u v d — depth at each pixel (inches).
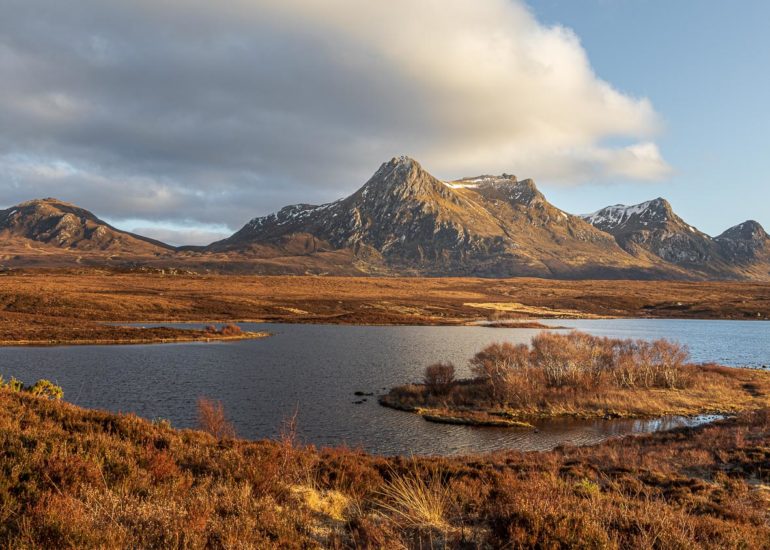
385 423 1435.8
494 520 331.3
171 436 523.8
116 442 444.8
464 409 1616.6
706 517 424.5
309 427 1370.6
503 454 943.7
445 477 530.9
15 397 551.2
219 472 416.5
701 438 1057.5
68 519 263.4
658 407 1633.9
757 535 384.5
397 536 310.5
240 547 260.8
